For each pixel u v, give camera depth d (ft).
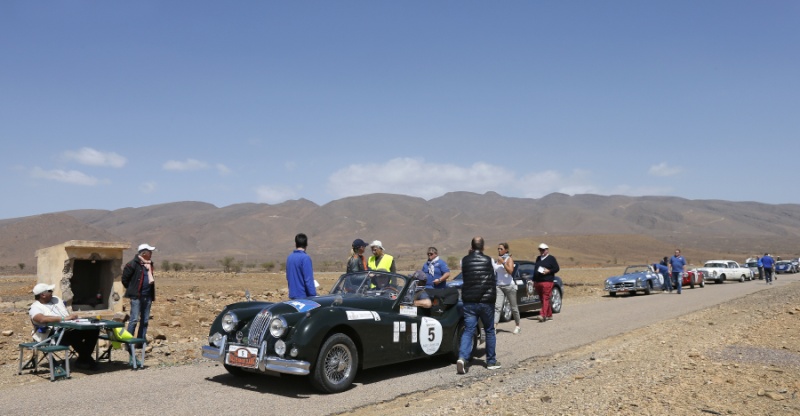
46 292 31.63
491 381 28.86
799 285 102.68
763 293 83.25
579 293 97.50
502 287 45.19
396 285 31.81
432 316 32.96
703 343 36.35
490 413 21.81
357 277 32.86
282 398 25.46
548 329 47.73
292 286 32.07
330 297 29.94
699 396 23.12
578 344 40.16
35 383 28.09
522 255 366.63
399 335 29.76
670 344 36.32
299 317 26.45
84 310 43.75
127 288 34.40
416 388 27.68
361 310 28.50
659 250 551.18
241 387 27.45
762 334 39.88
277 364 25.49
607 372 28.37
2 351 36.32
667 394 23.53
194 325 48.57
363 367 28.07
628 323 51.31
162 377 29.55
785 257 513.45
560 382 26.50
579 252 502.79
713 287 108.88
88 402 24.36
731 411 21.11
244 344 27.22
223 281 140.05
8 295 85.40
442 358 35.45
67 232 517.14
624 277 88.99
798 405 21.74
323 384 26.00
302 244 32.63
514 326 49.65
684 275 104.06
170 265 321.73
